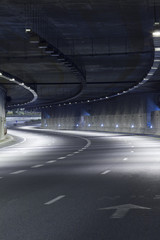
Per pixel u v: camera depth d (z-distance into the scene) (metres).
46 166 22.77
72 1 22.64
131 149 36.84
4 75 43.72
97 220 9.12
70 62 36.97
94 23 27.75
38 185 15.12
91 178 16.94
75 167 21.77
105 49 36.12
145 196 12.28
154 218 9.25
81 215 9.68
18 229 8.36
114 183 15.28
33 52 36.66
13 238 7.65
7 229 8.38
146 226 8.48
